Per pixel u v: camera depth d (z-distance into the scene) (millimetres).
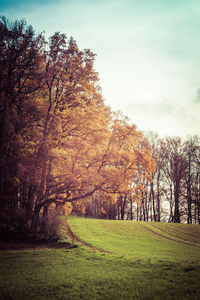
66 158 18094
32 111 17688
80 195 18672
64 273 9625
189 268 9828
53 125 17969
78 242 19938
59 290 7527
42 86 19516
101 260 12445
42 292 7324
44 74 18922
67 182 18219
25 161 16203
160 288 7461
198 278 8266
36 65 18922
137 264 11305
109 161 17766
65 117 18844
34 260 12086
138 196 18281
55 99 19797
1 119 15195
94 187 19344
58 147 18219
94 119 18594
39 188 18812
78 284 8133
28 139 17359
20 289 7566
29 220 20312
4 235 18969
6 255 13273
